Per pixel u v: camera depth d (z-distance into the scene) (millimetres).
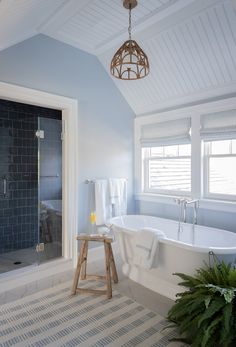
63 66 2947
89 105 3230
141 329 1858
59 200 3068
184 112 3193
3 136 3424
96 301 2242
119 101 3609
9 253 3393
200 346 1538
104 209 3299
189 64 2840
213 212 2959
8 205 3465
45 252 3000
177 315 1719
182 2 2250
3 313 2049
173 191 3461
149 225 3295
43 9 2188
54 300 2254
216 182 3035
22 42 2592
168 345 1694
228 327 1460
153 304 2203
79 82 3115
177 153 3434
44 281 2648
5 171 3438
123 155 3674
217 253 2000
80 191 3154
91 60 3248
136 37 2852
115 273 2617
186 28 2521
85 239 2424
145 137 3680
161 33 2691
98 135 3346
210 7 2234
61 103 2916
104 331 1838
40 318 1984
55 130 3068
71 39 2898
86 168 3217
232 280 1708
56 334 1804
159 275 2434
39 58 2729
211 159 3072
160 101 3443
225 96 2836
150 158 3744
